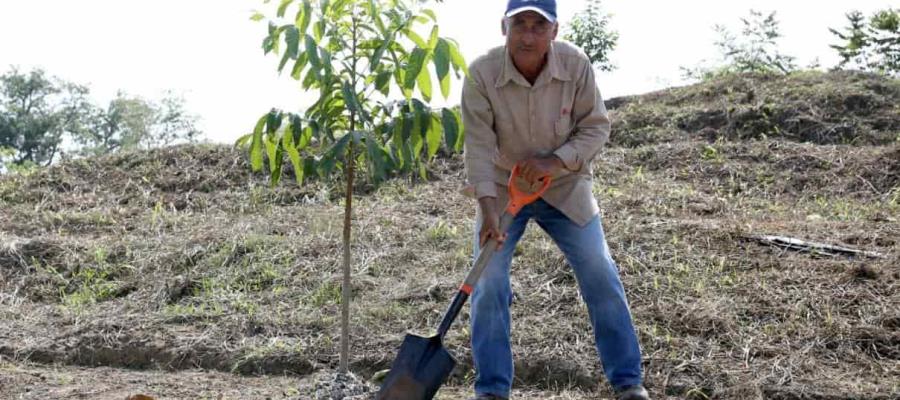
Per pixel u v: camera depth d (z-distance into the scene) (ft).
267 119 14.84
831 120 35.29
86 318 20.57
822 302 19.38
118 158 34.60
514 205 14.10
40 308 22.00
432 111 14.61
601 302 14.38
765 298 19.65
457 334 18.66
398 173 31.78
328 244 24.29
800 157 32.04
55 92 154.92
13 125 150.41
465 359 17.67
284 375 17.89
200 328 19.80
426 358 13.37
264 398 16.12
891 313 18.72
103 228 28.04
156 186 32.32
